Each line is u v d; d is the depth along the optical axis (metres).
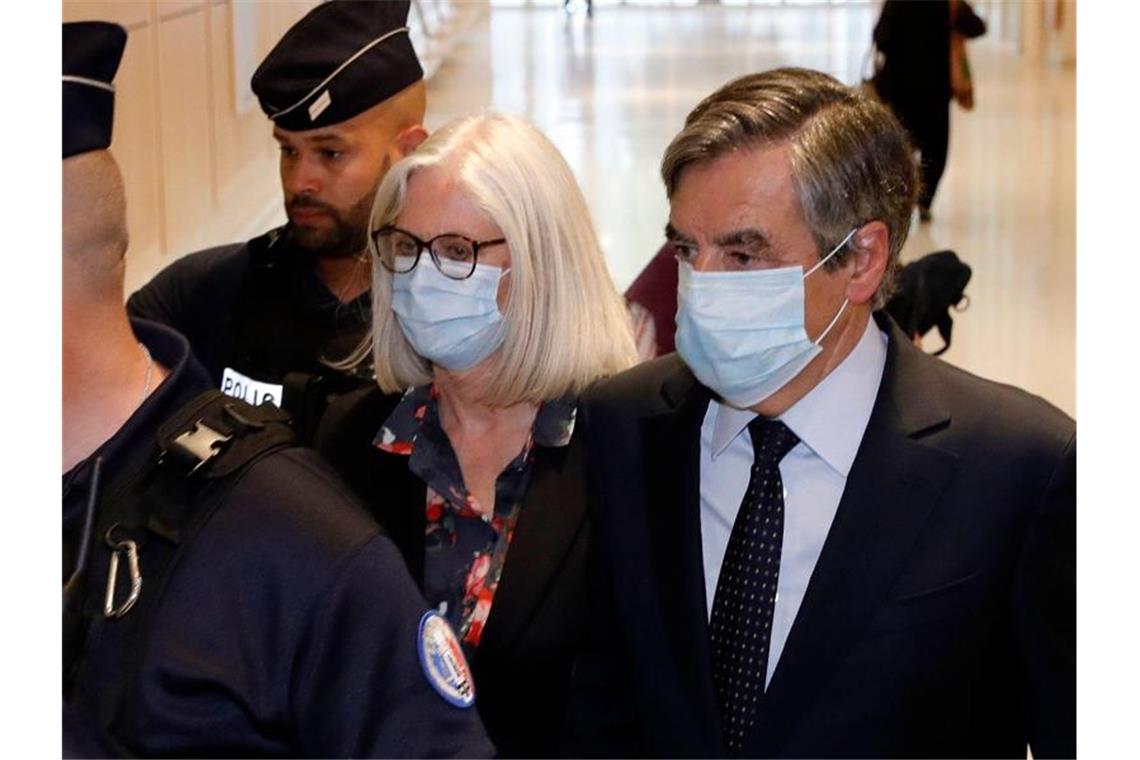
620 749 1.80
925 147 8.29
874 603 1.59
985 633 1.59
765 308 1.60
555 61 16.64
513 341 1.92
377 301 2.04
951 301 2.87
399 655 1.32
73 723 1.23
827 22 22.69
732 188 1.59
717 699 1.66
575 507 1.92
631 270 7.12
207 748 1.25
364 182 2.44
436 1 14.12
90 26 1.28
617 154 10.51
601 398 1.85
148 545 1.28
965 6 8.20
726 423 1.72
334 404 2.12
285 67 2.41
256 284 2.49
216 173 5.40
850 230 1.61
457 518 1.97
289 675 1.29
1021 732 1.68
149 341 1.38
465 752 1.33
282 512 1.30
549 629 1.88
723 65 16.44
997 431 1.62
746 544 1.67
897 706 1.58
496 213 1.90
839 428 1.67
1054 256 7.63
